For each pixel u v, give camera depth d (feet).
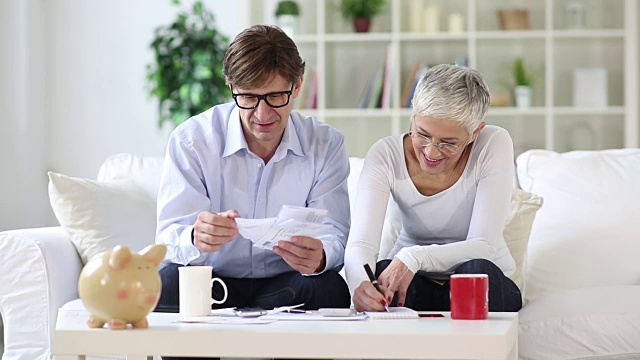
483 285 6.29
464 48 17.28
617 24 17.02
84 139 17.78
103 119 17.76
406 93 17.04
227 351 5.61
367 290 6.85
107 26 17.72
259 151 8.38
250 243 8.23
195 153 8.25
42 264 8.86
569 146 17.07
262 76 7.40
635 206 9.53
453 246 7.48
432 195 8.08
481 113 7.37
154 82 17.56
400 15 17.49
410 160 8.13
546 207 9.81
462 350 5.45
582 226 9.51
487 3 17.35
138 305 5.72
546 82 16.93
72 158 17.81
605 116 16.97
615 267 9.25
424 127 7.34
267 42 7.47
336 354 5.53
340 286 7.67
